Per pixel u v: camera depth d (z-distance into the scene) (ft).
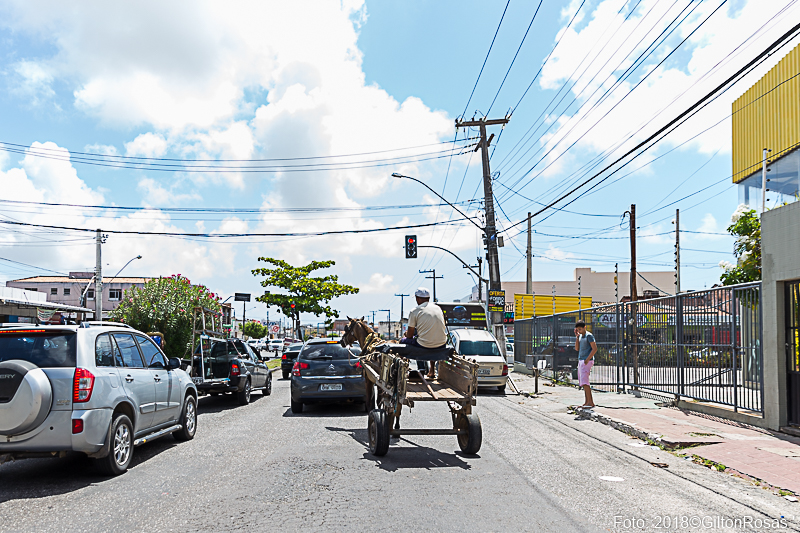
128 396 25.13
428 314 30.22
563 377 68.90
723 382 38.14
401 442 31.37
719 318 38.86
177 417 30.99
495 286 83.66
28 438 21.79
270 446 30.01
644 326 49.62
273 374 100.73
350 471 24.32
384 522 17.51
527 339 88.07
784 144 62.64
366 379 36.68
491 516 18.22
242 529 16.83
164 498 20.20
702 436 31.48
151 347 29.91
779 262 33.17
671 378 44.65
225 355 48.65
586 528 17.24
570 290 249.34
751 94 69.05
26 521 17.72
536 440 32.19
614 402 46.34
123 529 16.90
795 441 30.71
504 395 58.18
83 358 22.99
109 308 218.79
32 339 23.20
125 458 24.59
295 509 18.79
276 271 135.64
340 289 138.21
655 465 26.17
